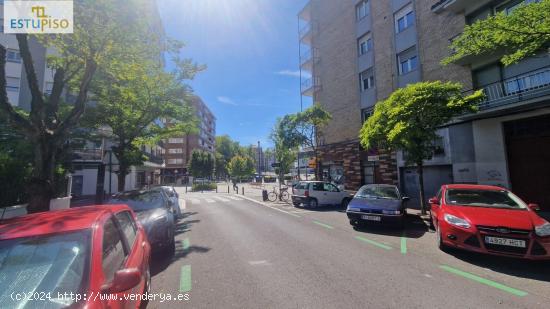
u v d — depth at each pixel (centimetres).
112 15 731
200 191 3734
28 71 652
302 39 2719
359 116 1958
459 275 439
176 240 721
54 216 277
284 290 386
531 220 488
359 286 397
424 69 1509
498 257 532
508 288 388
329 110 2267
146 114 1385
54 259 216
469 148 1256
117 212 334
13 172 825
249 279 430
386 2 1772
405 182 1602
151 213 604
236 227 884
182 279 436
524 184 1085
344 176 2031
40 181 652
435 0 1468
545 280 418
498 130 1154
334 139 2192
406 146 948
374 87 1838
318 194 1377
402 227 837
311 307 334
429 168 1471
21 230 239
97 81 1131
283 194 1950
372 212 809
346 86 2094
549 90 952
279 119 1909
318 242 667
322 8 2422
